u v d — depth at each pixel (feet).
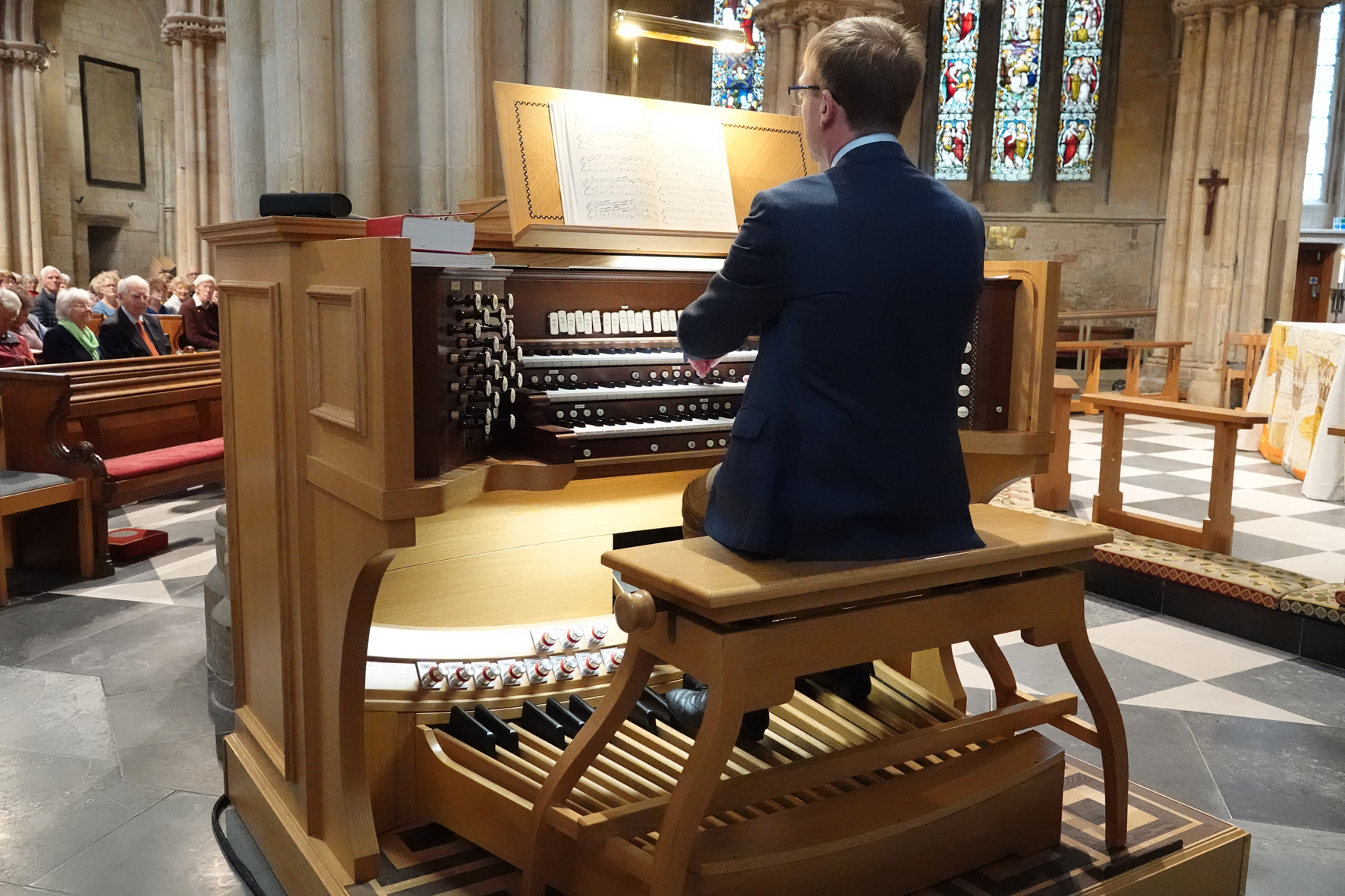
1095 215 61.82
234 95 13.69
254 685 9.03
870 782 7.85
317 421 7.24
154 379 20.01
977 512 8.05
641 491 10.20
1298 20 42.60
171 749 10.82
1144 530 18.65
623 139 9.46
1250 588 14.90
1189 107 44.16
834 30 6.64
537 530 9.53
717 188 9.88
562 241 8.87
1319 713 12.39
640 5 60.13
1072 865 7.57
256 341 8.00
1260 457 29.99
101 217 63.67
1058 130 62.28
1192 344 44.11
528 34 13.74
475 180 13.34
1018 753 7.87
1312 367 26.37
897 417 6.39
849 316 6.22
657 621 6.39
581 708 8.73
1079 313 48.73
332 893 7.14
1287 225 43.80
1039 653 14.34
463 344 7.16
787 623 6.14
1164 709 12.43
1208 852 7.93
